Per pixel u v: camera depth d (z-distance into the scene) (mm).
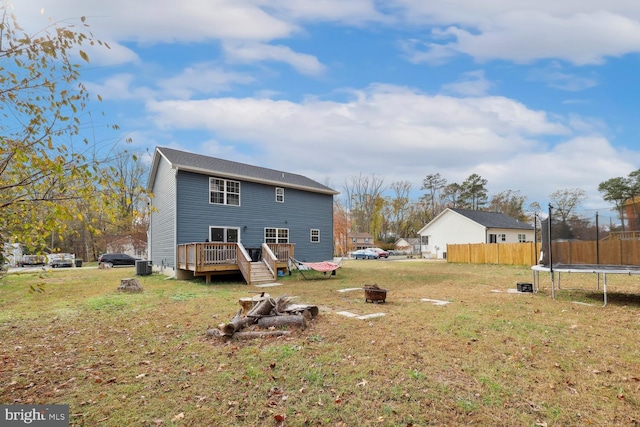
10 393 3500
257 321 5805
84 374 3971
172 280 13961
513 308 7465
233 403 3230
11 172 2975
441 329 5648
